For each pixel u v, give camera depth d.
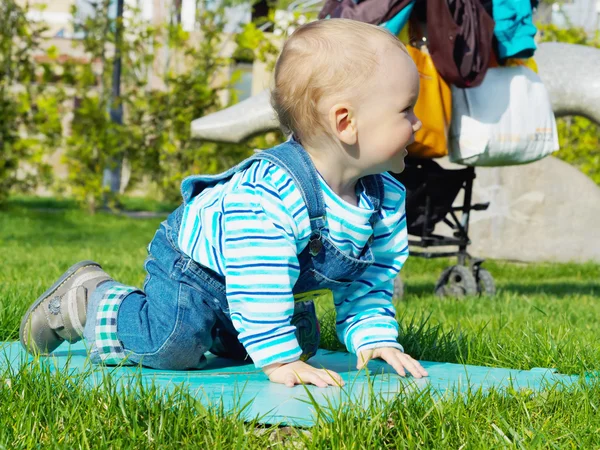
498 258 8.71
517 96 4.43
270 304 2.03
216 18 12.16
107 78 11.20
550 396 1.93
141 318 2.27
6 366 2.16
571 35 9.41
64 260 6.41
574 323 3.79
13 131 10.62
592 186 8.70
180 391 1.78
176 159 10.79
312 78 2.06
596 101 4.86
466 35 4.12
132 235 9.77
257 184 2.05
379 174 2.25
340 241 2.12
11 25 10.57
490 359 2.61
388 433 1.67
